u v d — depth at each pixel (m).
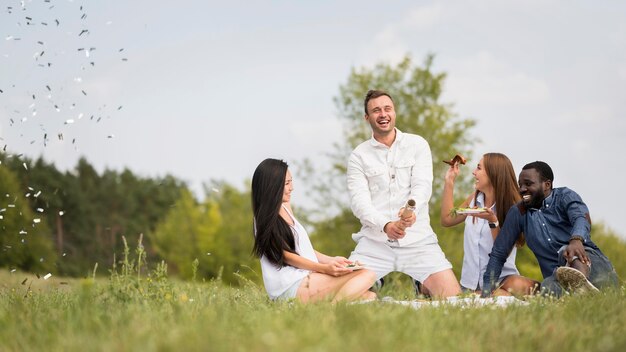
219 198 43.69
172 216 42.22
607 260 5.75
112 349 3.06
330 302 4.55
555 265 6.00
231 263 38.28
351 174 6.98
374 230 6.83
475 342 3.45
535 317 4.07
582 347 3.41
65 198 45.72
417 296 6.85
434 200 19.42
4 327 3.80
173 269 41.69
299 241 5.71
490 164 6.55
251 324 3.64
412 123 20.77
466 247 6.76
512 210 6.14
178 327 3.49
